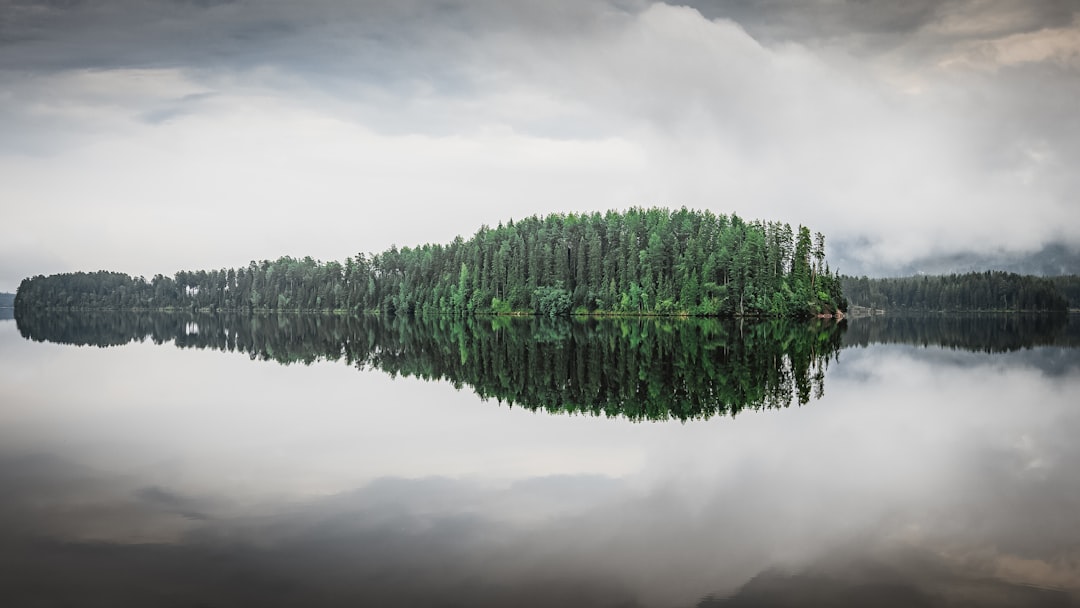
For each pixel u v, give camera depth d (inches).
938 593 471.8
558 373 1700.3
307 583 482.9
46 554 538.9
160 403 1248.8
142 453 857.5
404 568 506.0
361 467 783.1
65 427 1027.3
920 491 689.6
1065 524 601.0
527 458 821.2
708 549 540.4
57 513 632.4
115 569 509.4
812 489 697.0
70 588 480.4
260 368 1849.2
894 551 540.1
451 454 841.5
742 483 716.0
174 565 514.9
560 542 553.3
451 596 462.6
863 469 773.9
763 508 637.3
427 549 539.8
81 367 1884.8
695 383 1493.6
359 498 667.4
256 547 546.9
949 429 992.9
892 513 625.6
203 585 482.9
